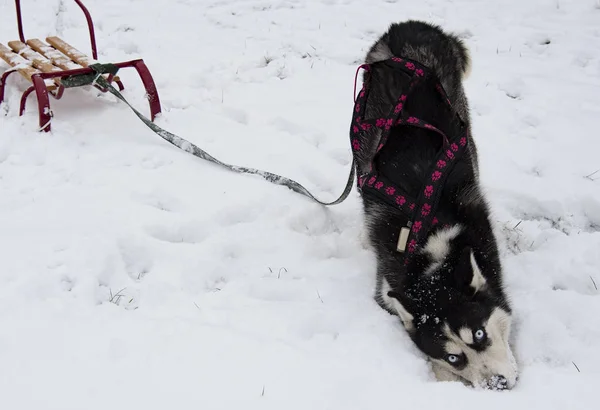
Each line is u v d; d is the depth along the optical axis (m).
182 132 2.36
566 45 2.89
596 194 2.11
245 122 2.48
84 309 1.72
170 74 2.69
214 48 2.91
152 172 2.17
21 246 1.86
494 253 1.75
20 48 2.51
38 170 2.14
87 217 1.98
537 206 2.11
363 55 2.87
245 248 1.95
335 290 1.83
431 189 1.69
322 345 1.66
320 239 2.00
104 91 2.45
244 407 1.51
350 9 3.33
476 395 1.53
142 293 1.79
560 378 1.56
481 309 1.59
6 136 2.25
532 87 2.62
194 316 1.73
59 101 2.45
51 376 1.56
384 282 1.75
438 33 2.04
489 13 3.23
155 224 1.98
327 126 2.43
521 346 1.67
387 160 1.78
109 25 3.10
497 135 2.38
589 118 2.44
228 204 2.06
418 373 1.62
